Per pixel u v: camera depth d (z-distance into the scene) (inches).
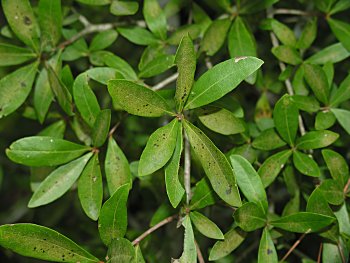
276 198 27.0
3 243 15.3
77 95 18.0
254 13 22.6
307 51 25.9
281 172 20.3
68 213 29.8
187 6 24.9
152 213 28.5
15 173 29.8
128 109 15.6
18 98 19.6
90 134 19.9
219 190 15.8
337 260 18.1
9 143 28.5
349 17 27.2
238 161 17.3
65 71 19.3
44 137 17.7
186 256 16.4
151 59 21.1
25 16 19.9
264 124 21.0
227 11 21.1
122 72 19.9
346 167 18.2
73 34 22.1
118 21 22.7
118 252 15.8
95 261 16.2
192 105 16.0
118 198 15.8
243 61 15.6
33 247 15.6
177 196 15.6
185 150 17.8
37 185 20.6
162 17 21.2
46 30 20.0
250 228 17.0
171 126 15.9
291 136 18.6
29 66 19.9
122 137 25.5
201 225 17.1
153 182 21.0
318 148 19.5
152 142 15.8
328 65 20.2
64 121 21.0
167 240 26.1
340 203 17.9
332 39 27.1
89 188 17.7
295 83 20.8
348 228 18.1
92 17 26.3
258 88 23.6
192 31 21.3
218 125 17.6
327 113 19.5
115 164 18.2
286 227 17.2
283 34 21.4
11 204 34.4
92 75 18.4
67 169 18.0
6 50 19.9
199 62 26.4
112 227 16.1
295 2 26.0
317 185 18.2
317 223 16.9
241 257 24.5
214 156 15.8
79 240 28.9
